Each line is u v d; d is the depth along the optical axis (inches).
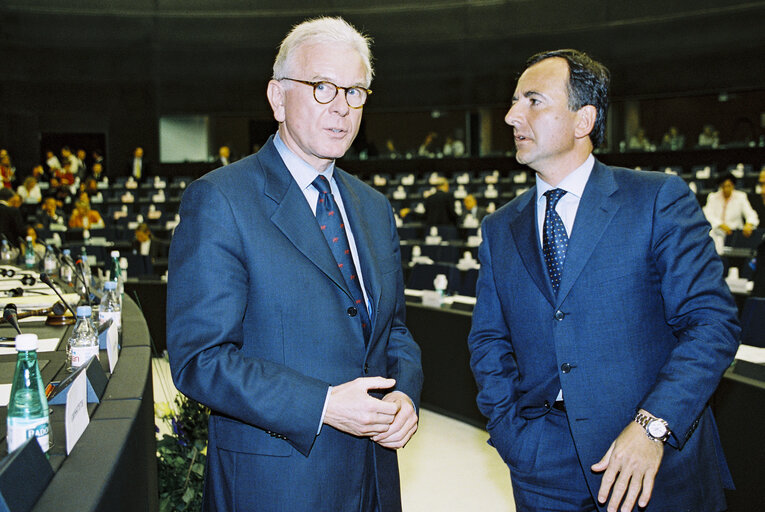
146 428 69.6
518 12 565.9
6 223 272.4
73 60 588.4
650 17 527.2
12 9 570.9
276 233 56.7
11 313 87.7
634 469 58.6
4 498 37.1
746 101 627.5
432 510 129.3
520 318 69.2
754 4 490.0
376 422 53.9
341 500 57.2
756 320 119.1
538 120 66.6
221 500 57.4
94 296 132.4
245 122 687.1
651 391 60.8
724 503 65.6
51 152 580.7
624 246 64.9
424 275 217.3
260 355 55.9
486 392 71.2
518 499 69.6
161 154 615.5
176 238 56.6
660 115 654.5
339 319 57.3
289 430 53.1
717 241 252.7
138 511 58.4
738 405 93.5
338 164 562.3
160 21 593.6
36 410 48.9
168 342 54.6
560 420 67.5
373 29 592.4
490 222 74.5
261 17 594.2
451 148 614.5
